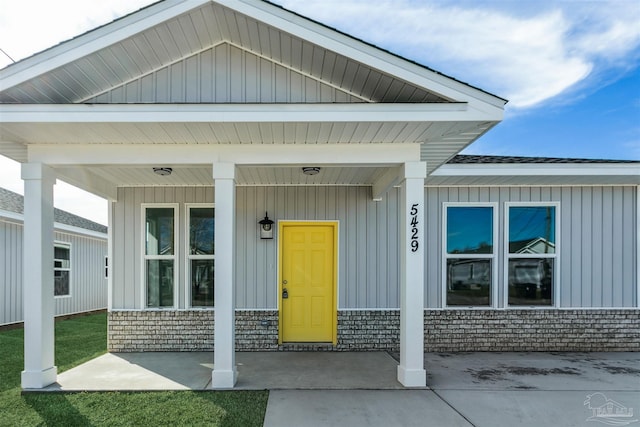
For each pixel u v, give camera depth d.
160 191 7.44
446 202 7.50
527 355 7.03
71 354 7.03
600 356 6.97
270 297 7.31
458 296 7.46
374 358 6.63
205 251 7.45
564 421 4.18
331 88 4.94
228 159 5.12
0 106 4.21
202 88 4.89
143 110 4.31
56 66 4.32
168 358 6.69
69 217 15.15
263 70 4.92
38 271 5.01
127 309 7.29
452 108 4.36
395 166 5.41
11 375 5.68
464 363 6.44
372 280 7.38
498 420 4.18
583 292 7.47
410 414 4.30
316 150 5.15
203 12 4.39
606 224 7.54
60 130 4.55
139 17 4.31
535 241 7.53
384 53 4.34
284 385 5.19
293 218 7.41
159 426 3.96
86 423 4.04
